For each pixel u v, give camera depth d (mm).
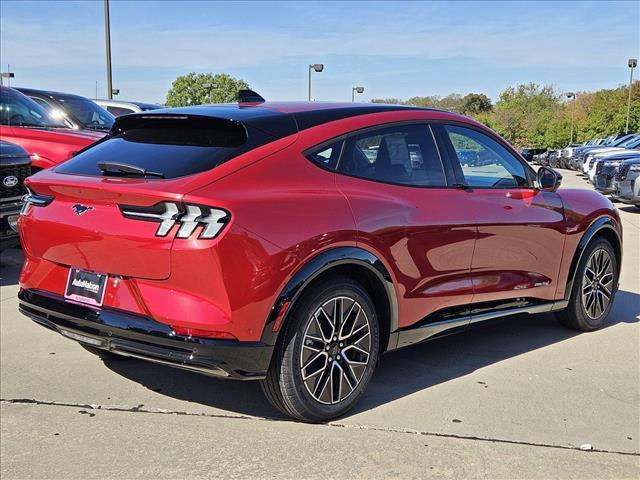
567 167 35969
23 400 3621
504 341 4742
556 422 3352
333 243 3146
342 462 2910
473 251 3967
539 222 4426
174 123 3469
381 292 3506
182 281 2863
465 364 4230
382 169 3600
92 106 10281
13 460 2945
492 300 4184
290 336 3074
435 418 3387
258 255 2875
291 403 3152
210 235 2789
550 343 4703
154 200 2865
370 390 3771
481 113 85188
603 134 57000
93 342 3182
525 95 85688
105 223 3037
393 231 3439
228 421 3348
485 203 4070
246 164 3049
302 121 3414
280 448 3039
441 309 3848
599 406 3566
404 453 2996
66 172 3381
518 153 4559
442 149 3982
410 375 4023
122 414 3438
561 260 4676
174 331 2893
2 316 5293
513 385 3865
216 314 2852
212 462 2912
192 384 3883
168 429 3252
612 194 13422
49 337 4777
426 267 3674
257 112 3410
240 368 2934
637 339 4816
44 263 3391
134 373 4059
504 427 3285
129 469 2859
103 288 3113
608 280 5078
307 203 3111
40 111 8688
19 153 6336
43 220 3307
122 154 3350
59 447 3068
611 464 2924
